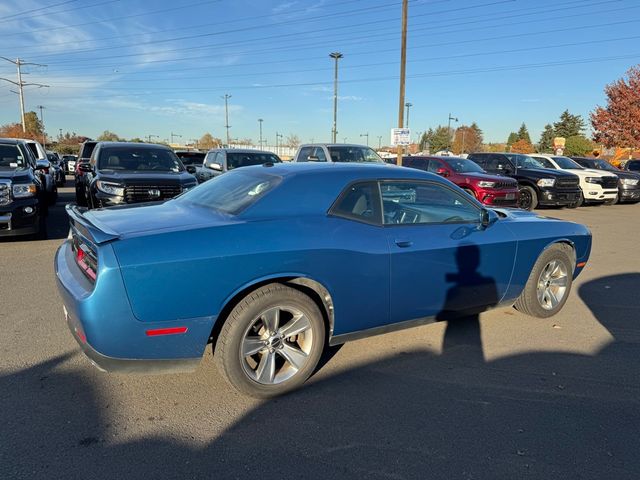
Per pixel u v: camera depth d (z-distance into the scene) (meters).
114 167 9.52
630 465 2.64
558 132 92.81
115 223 3.30
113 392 3.30
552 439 2.87
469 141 100.62
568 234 4.93
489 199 12.71
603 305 5.52
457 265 4.03
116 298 2.80
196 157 20.77
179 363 3.05
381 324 3.76
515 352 4.14
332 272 3.37
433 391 3.43
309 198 3.50
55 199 15.13
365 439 2.84
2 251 7.50
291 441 2.80
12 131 73.50
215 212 3.51
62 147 72.38
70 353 3.87
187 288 2.93
